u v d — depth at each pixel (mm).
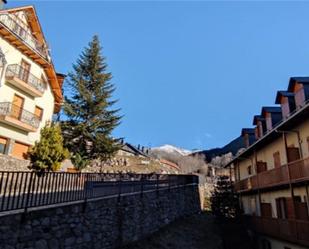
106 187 13812
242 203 27609
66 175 11180
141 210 16938
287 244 17812
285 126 17281
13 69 24078
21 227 8570
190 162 69688
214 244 20703
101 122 30719
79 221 11180
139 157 44125
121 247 13977
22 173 9281
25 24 26906
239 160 28547
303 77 17812
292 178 16359
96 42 33812
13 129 24281
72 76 32031
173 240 18469
